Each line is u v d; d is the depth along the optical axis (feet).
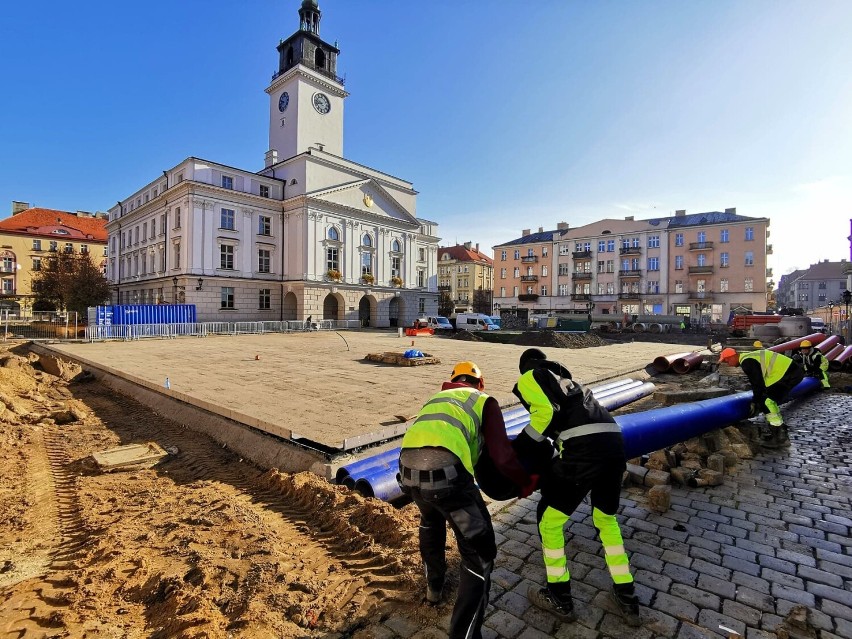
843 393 31.50
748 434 20.04
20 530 13.26
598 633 8.37
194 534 12.19
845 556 10.97
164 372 39.27
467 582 7.63
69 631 8.37
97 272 131.23
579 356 54.29
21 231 183.32
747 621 8.65
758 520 12.91
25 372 39.83
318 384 33.45
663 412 16.37
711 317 159.94
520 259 203.00
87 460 18.86
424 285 164.66
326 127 137.69
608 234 180.14
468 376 9.74
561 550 8.98
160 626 8.56
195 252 108.47
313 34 134.62
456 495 7.87
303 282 119.03
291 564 10.74
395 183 150.51
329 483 15.55
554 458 9.53
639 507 13.79
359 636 8.26
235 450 20.97
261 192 123.85
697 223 162.50
